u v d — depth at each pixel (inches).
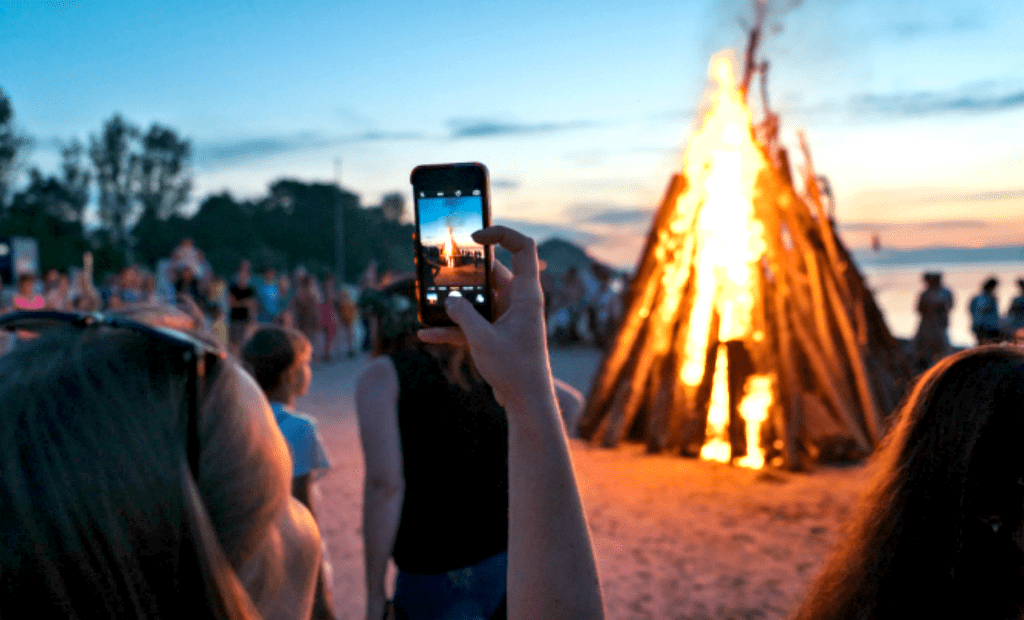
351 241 4704.7
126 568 26.3
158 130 4269.2
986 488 47.9
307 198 5049.2
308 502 112.9
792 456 303.9
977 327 530.9
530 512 40.3
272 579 33.9
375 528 92.9
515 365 40.6
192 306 35.2
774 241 336.5
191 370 29.0
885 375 339.9
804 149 349.4
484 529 91.4
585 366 643.5
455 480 90.3
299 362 115.9
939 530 48.8
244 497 30.8
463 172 50.7
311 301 708.0
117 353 28.5
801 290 334.3
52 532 25.6
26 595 25.6
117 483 26.5
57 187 4057.6
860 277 348.2
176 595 27.2
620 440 356.2
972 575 47.8
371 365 96.8
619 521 246.8
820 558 212.7
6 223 2229.3
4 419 26.3
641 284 364.5
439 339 47.2
